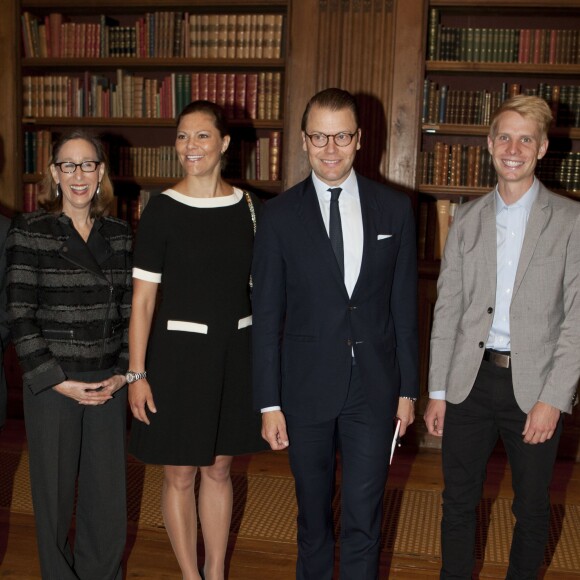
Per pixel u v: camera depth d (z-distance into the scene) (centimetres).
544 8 449
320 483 237
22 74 495
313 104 221
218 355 252
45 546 243
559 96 449
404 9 441
